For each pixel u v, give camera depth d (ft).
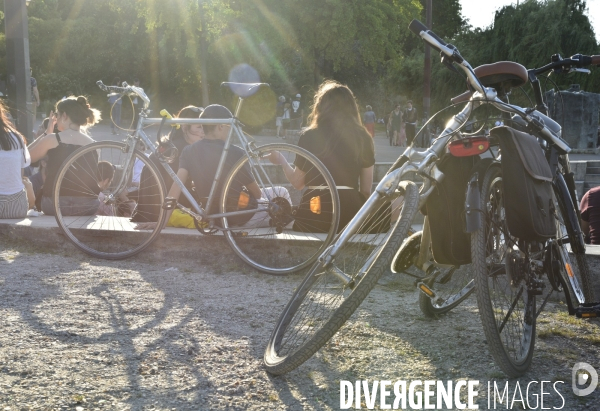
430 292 10.85
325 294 9.60
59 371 9.46
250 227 16.07
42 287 13.92
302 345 9.15
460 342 11.15
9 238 17.90
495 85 10.47
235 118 16.08
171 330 11.43
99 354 10.20
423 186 9.74
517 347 9.89
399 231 8.87
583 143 82.43
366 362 10.22
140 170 18.97
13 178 18.66
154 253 16.76
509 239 9.57
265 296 13.82
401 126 96.48
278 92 141.59
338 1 100.58
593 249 13.92
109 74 153.69
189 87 144.46
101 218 17.99
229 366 9.89
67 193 17.84
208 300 13.39
